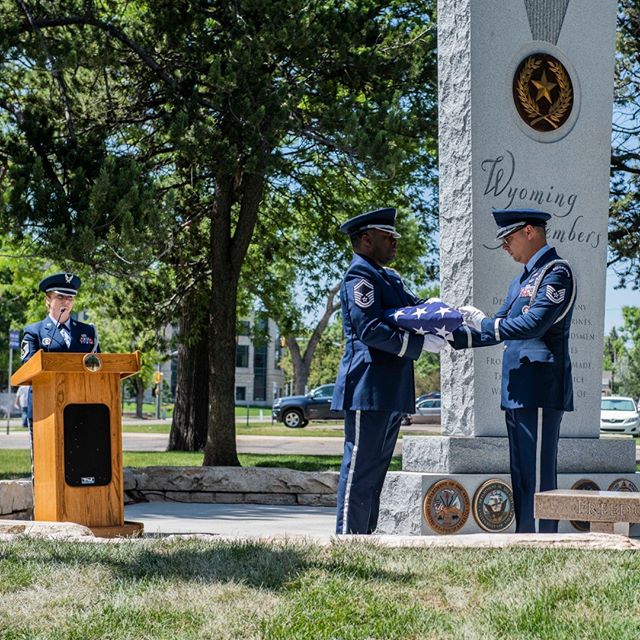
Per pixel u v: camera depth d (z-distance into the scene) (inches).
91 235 511.8
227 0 634.8
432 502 339.9
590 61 399.2
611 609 179.6
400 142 688.4
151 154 738.8
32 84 660.7
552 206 385.1
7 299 1216.2
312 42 615.5
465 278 371.9
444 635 164.9
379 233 282.0
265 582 198.8
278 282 939.3
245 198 695.7
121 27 661.9
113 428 318.7
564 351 302.5
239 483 516.1
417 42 663.1
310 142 719.7
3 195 540.1
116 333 1363.2
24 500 414.9
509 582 198.2
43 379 319.3
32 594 193.6
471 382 362.3
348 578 201.9
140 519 423.2
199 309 845.8
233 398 688.4
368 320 268.4
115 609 180.5
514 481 307.4
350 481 273.7
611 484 366.3
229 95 597.0
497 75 379.6
